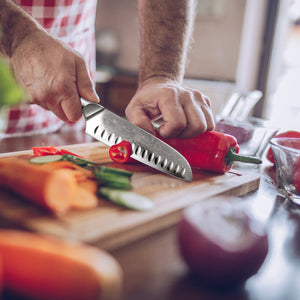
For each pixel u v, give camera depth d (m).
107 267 0.34
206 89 2.94
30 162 0.77
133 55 3.80
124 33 3.81
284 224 0.68
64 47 0.86
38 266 0.34
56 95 0.86
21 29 0.88
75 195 0.58
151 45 1.08
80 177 0.66
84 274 0.33
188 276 0.48
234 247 0.44
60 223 0.53
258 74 3.12
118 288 0.34
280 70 3.04
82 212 0.57
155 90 0.89
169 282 0.46
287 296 0.46
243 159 0.89
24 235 0.37
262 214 0.73
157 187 0.76
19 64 0.88
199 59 3.29
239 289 0.46
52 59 0.84
